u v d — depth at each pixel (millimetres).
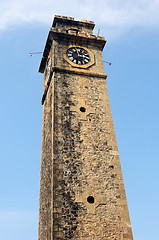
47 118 18703
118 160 15688
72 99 17297
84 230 12859
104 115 17375
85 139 15883
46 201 15320
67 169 14461
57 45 19953
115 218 13617
